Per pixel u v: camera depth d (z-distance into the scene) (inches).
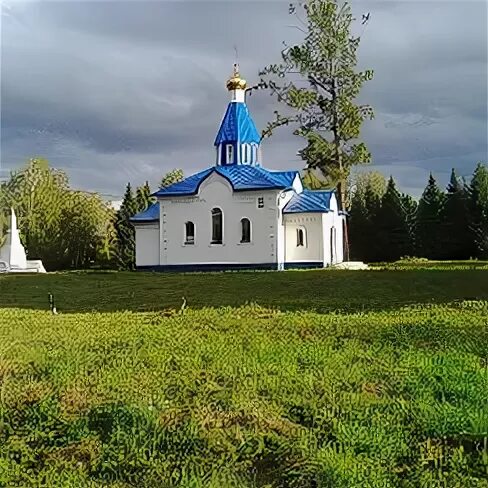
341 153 1541.6
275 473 153.8
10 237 1501.0
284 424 179.8
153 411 184.4
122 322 423.2
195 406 195.9
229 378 230.8
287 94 1544.0
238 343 311.7
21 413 197.9
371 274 855.1
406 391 209.3
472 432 166.2
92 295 696.4
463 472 146.4
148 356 277.6
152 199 1951.3
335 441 164.4
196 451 162.7
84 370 249.4
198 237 1334.9
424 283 700.0
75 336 351.9
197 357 271.0
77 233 1939.0
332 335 337.1
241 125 1414.9
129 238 1914.4
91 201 1988.2
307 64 1533.0
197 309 514.6
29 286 840.3
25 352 294.5
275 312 463.5
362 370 241.6
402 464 151.3
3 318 465.4
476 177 1964.8
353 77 1537.9
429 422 172.2
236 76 1430.9
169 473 150.9
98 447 166.6
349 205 1993.1
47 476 150.6
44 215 1935.3
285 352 278.7
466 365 244.7
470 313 436.1
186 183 1391.5
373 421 174.9
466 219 1935.3
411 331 345.4
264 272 1007.6
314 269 1104.2
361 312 457.4
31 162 2086.6
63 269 1918.1
